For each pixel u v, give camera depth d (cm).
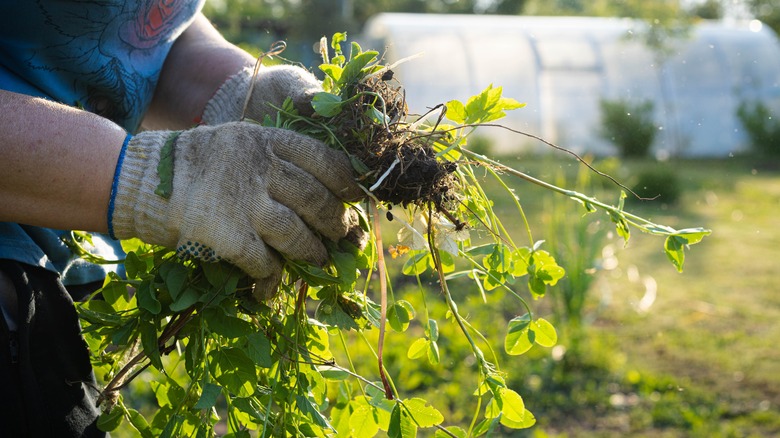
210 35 197
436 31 1667
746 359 529
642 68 1609
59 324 146
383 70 158
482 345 528
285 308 167
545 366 502
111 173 136
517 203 172
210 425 156
